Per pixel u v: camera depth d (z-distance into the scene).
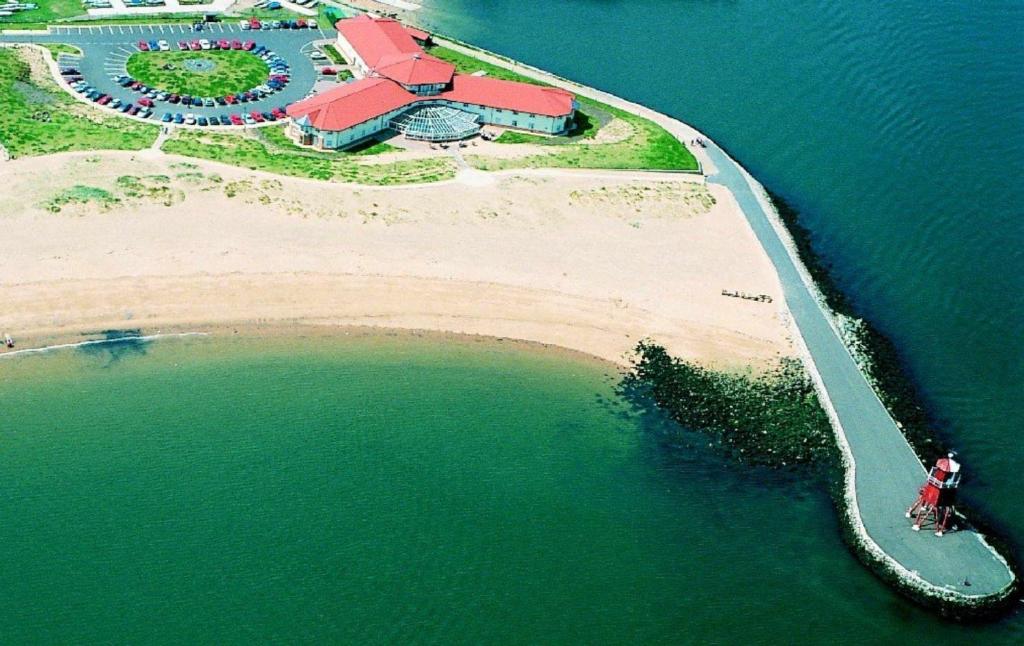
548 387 138.50
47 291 143.62
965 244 173.50
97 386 133.25
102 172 166.62
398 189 172.25
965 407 139.38
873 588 113.50
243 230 158.62
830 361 144.88
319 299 148.38
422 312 148.25
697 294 155.88
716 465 128.38
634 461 128.50
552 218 169.62
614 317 149.88
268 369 137.88
